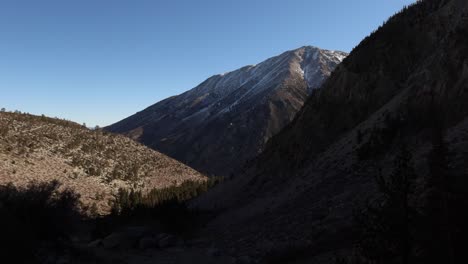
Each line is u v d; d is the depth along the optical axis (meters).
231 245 31.12
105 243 33.59
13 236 17.53
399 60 45.78
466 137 20.88
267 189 49.56
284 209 35.16
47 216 23.75
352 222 20.03
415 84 35.09
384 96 43.56
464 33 32.88
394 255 10.09
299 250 20.53
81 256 22.84
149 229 38.53
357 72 50.28
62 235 25.42
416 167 21.05
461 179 9.83
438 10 46.84
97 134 173.50
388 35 50.53
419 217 10.02
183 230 47.06
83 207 74.62
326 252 18.14
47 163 115.62
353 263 12.26
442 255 9.50
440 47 36.00
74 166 124.12
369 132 36.34
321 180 36.12
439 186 9.83
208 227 46.50
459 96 27.14
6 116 143.88
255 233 31.89
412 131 30.08
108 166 139.25
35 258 18.36
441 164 10.04
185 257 29.11
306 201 33.06
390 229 10.02
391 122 32.59
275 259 20.98
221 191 67.88
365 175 29.48
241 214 45.34
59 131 153.75
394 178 10.27
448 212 9.52
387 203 10.33
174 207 53.94
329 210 26.64
